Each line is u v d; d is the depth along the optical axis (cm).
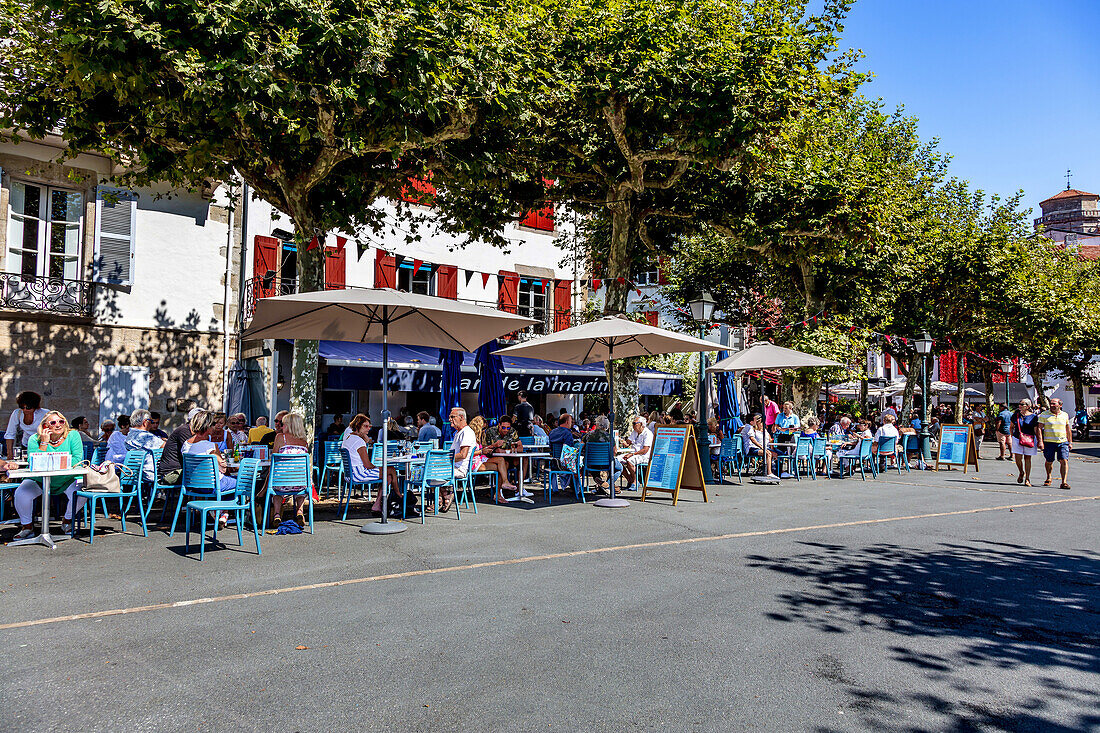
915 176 2269
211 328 1616
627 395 1591
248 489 773
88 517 961
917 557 754
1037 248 2781
